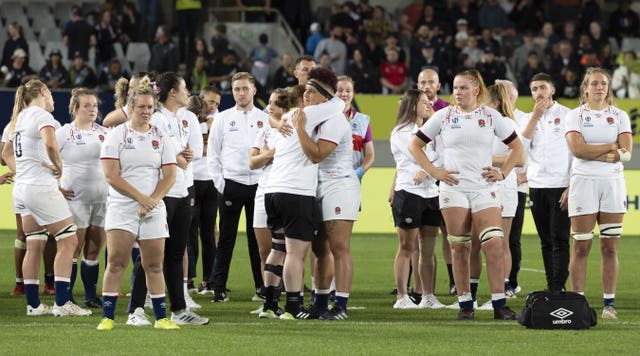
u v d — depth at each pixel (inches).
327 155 1256.8
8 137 1427.2
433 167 1305.4
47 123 1330.0
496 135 1314.0
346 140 1302.9
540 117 1544.0
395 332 1198.3
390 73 3243.1
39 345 1089.4
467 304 1333.7
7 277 1849.2
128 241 1180.5
